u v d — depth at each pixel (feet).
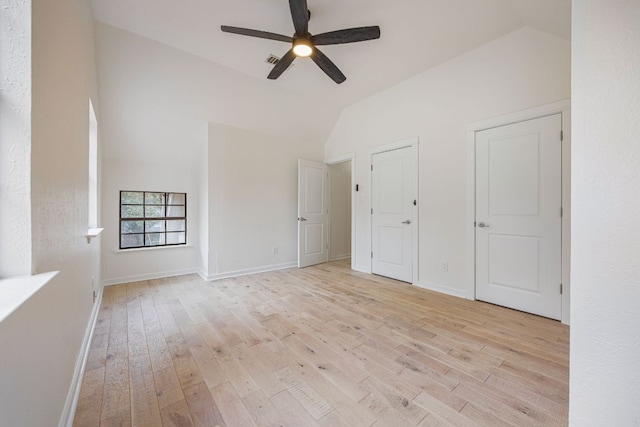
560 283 7.68
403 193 11.96
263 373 5.32
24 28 2.70
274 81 11.53
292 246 15.35
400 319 7.89
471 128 9.51
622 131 2.19
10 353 2.14
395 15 7.63
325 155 16.70
